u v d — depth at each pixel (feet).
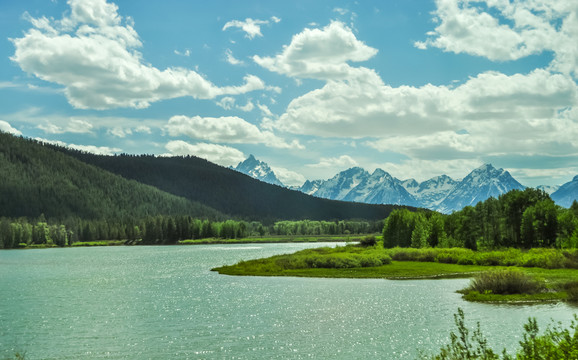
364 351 98.73
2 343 110.22
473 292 165.58
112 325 128.26
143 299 173.78
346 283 208.03
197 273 275.80
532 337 48.62
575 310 134.31
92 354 100.42
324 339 108.99
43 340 112.68
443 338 107.34
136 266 350.02
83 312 148.56
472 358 50.75
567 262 238.27
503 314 130.41
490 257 273.95
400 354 96.17
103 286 219.41
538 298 153.07
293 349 101.19
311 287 196.54
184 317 137.28
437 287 189.06
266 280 226.17
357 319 129.59
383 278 224.74
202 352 100.32
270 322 128.06
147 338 112.98
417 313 135.85
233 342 107.76
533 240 364.38
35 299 179.01
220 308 150.51
